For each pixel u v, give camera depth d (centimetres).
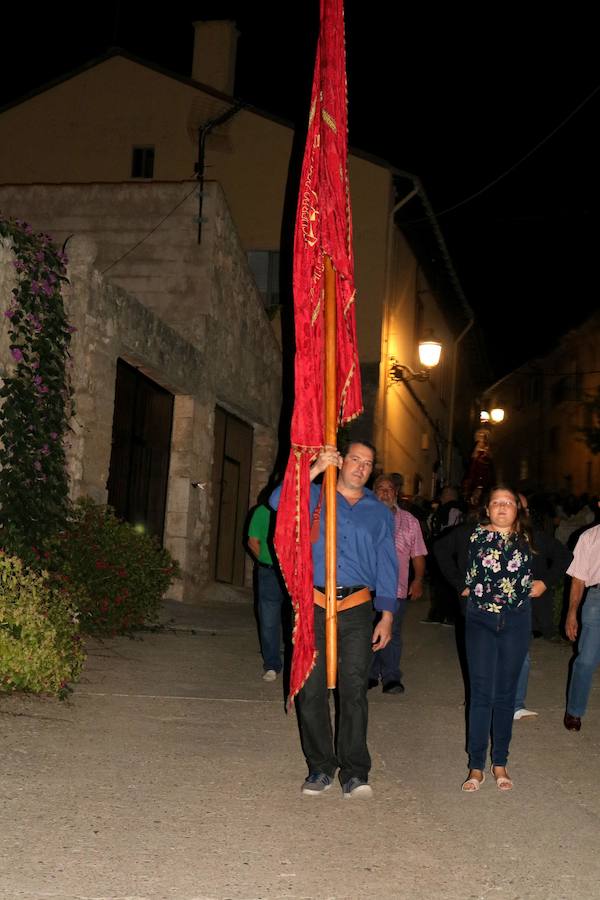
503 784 602
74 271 1156
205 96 2281
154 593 1176
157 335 1373
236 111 2075
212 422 1619
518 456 5172
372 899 428
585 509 1733
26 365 1020
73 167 2303
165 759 629
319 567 581
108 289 1216
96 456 1198
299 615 576
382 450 2273
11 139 2320
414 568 934
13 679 743
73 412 1120
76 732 677
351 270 636
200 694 840
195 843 483
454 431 3647
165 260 1588
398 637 907
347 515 588
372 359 2252
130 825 503
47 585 995
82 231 1609
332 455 578
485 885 450
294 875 450
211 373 1603
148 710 764
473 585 619
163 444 1504
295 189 2233
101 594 1075
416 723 775
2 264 995
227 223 1659
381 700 866
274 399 1977
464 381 3859
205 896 421
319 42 653
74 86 2317
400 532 926
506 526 624
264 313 1902
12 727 675
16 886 419
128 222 1602
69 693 786
